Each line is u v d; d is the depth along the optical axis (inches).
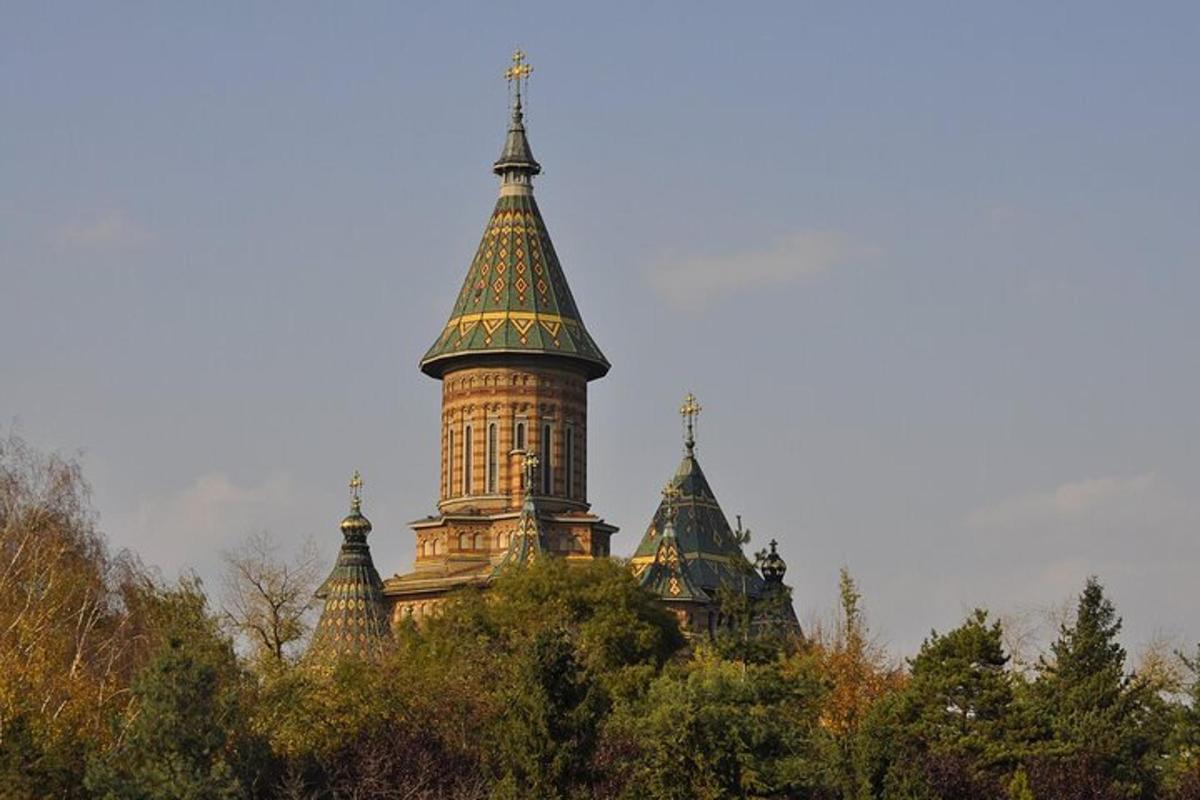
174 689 5556.1
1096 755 6619.1
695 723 5846.5
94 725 5900.6
